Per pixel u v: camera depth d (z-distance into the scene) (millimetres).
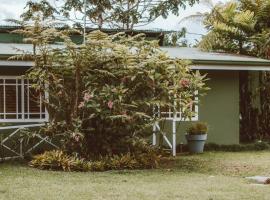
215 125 16125
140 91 11875
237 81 16359
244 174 10953
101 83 11773
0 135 12891
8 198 8094
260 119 17781
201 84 12094
